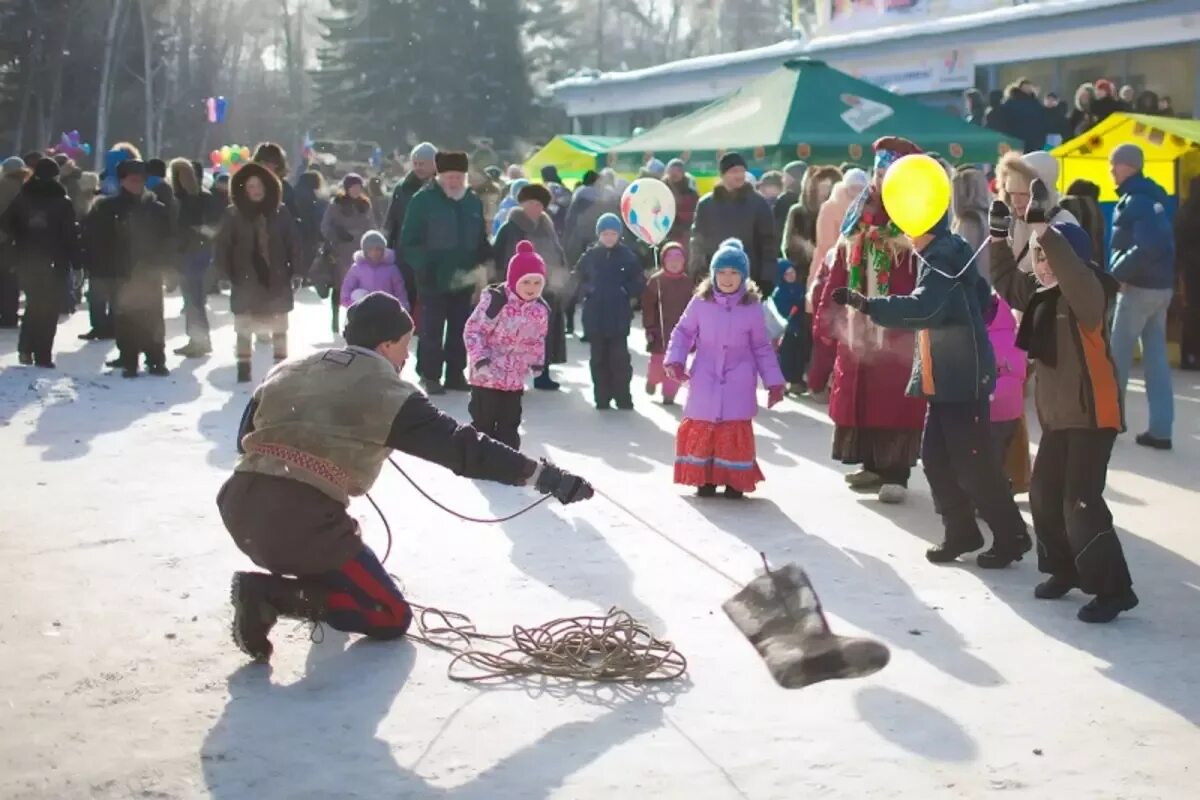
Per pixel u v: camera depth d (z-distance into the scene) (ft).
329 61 189.16
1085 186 35.63
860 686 15.79
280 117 231.91
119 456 28.22
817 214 37.60
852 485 26.21
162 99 194.59
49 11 170.40
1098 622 18.24
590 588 19.45
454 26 176.86
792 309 37.88
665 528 23.04
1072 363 18.33
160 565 20.31
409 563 20.62
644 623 17.93
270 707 14.99
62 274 41.22
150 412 33.65
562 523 23.24
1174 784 13.24
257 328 38.70
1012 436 24.91
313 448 16.20
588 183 51.60
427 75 175.63
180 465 27.40
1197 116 65.67
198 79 221.66
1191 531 23.25
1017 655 16.93
